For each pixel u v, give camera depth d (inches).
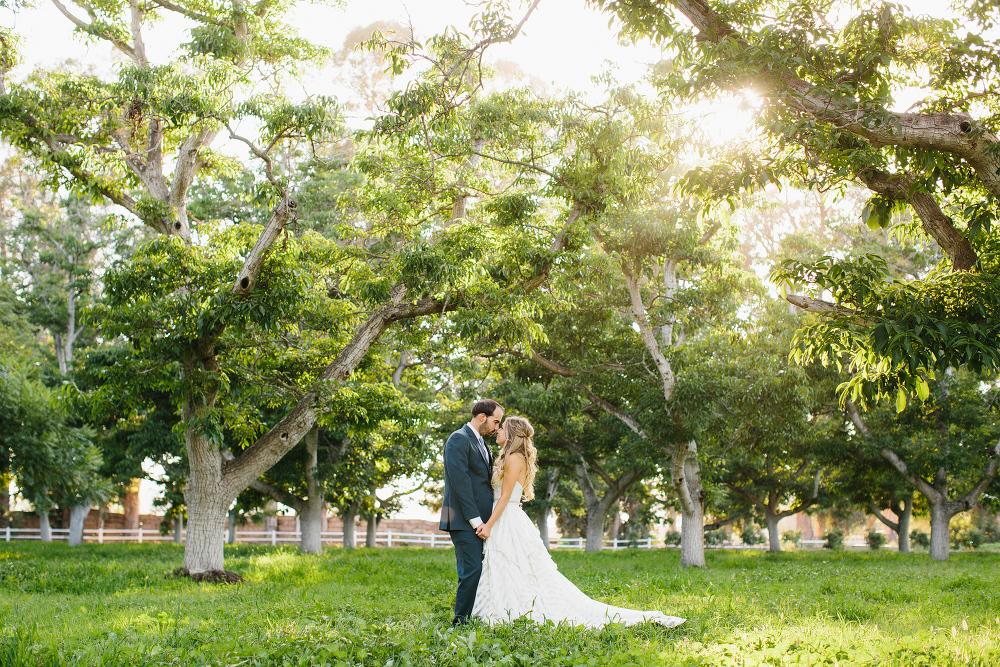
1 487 881.5
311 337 659.4
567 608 254.1
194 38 625.0
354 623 232.8
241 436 649.6
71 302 1430.9
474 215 732.0
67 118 618.8
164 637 218.4
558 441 1200.2
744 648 213.3
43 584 430.6
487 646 193.6
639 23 321.7
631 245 716.7
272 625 241.8
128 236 1359.5
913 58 323.3
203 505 548.1
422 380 1135.6
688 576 574.2
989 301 283.4
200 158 688.4
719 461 965.8
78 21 674.2
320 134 606.2
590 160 633.0
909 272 1056.8
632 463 1038.4
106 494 900.6
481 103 629.9
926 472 1111.0
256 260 517.3
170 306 514.0
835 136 298.7
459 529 260.4
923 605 341.1
